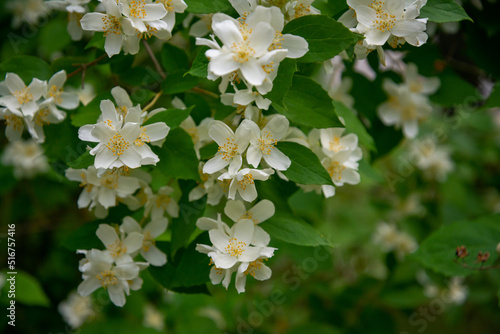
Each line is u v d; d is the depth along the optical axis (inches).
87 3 21.4
